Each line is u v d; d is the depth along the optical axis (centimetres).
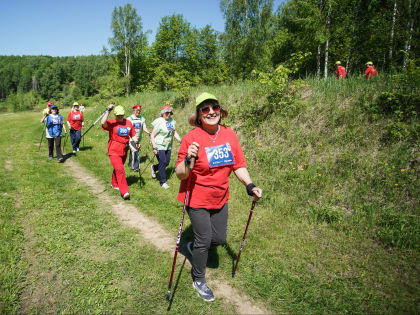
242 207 466
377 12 1681
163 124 573
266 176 551
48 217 416
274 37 2342
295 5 1853
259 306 262
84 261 315
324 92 663
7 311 240
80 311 247
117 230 394
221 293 278
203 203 262
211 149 259
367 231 371
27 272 294
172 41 3591
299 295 271
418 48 1212
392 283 281
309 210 432
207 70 3556
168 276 297
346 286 280
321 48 1903
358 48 1814
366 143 511
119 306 254
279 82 685
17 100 8656
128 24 3578
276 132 646
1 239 347
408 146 471
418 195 396
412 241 333
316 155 540
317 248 347
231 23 2383
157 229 407
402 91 542
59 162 784
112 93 2094
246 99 782
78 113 914
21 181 575
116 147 519
